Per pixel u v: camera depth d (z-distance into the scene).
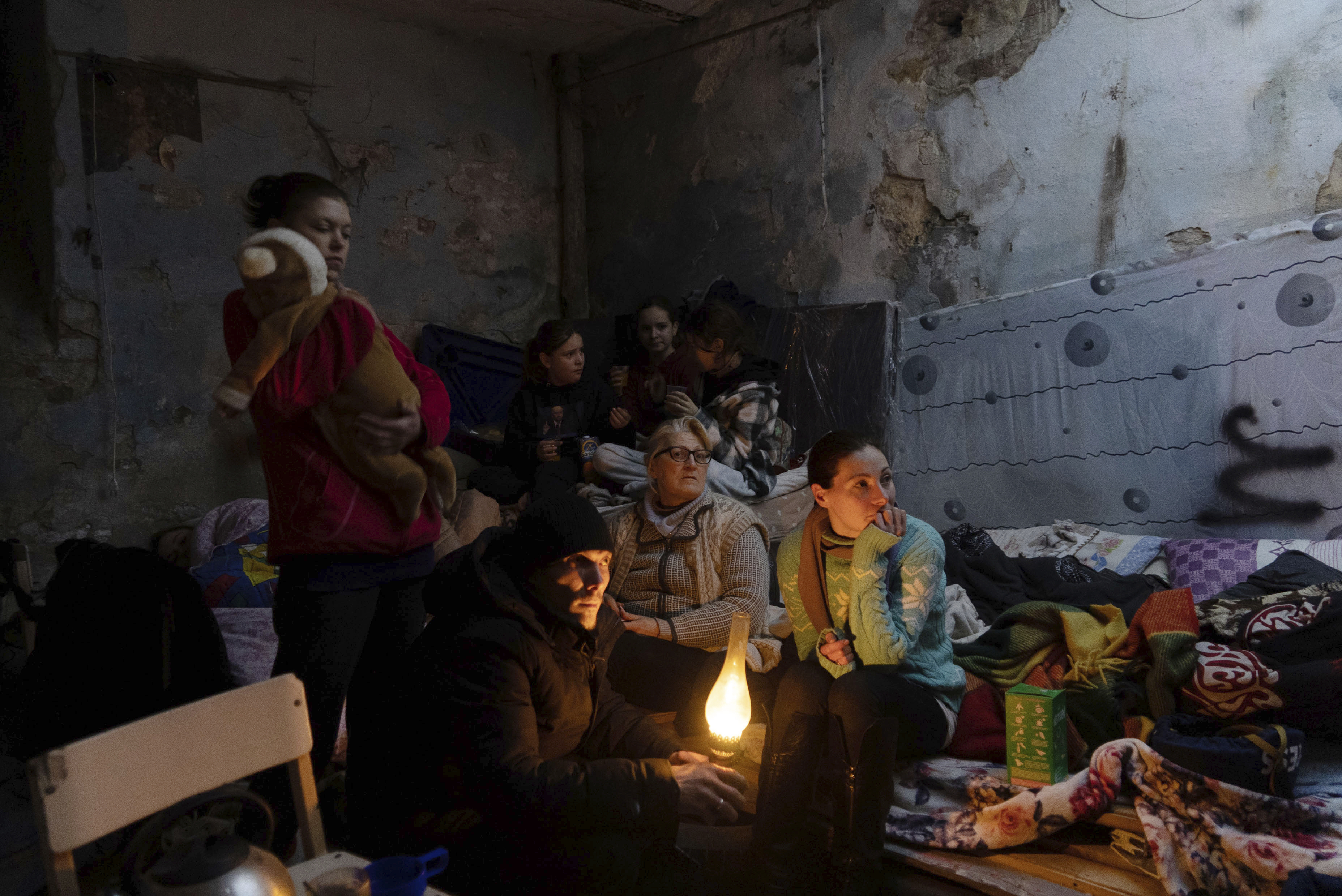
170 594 2.55
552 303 6.65
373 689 2.09
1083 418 4.31
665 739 2.30
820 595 2.79
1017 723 2.47
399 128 5.81
